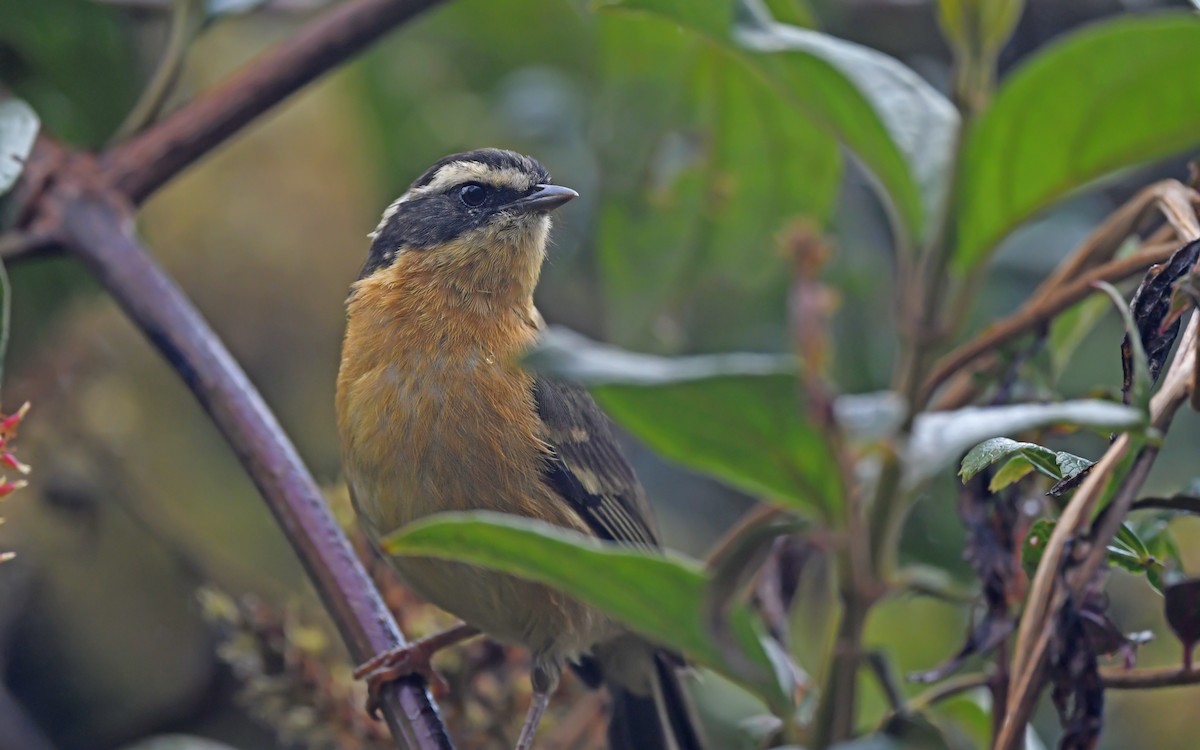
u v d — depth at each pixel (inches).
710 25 244.8
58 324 526.3
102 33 438.6
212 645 577.0
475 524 184.5
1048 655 210.7
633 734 394.0
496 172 403.9
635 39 426.3
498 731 363.6
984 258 249.1
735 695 480.1
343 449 369.7
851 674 243.6
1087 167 230.1
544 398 372.2
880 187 260.1
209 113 346.3
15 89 439.2
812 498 184.7
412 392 361.7
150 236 629.9
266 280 640.4
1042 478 267.7
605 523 387.2
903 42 546.9
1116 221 301.9
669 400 168.7
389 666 282.4
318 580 279.9
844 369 520.4
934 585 284.0
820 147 419.8
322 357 643.5
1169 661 431.8
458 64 573.3
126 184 338.0
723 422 173.9
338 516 383.9
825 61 234.2
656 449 180.5
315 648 334.0
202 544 578.2
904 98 267.1
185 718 579.2
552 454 369.4
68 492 531.8
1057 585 211.5
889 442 209.5
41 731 583.2
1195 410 206.2
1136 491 208.4
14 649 605.9
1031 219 243.0
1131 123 220.7
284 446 292.2
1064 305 288.0
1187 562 443.5
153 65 475.8
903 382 258.2
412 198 409.1
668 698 394.3
